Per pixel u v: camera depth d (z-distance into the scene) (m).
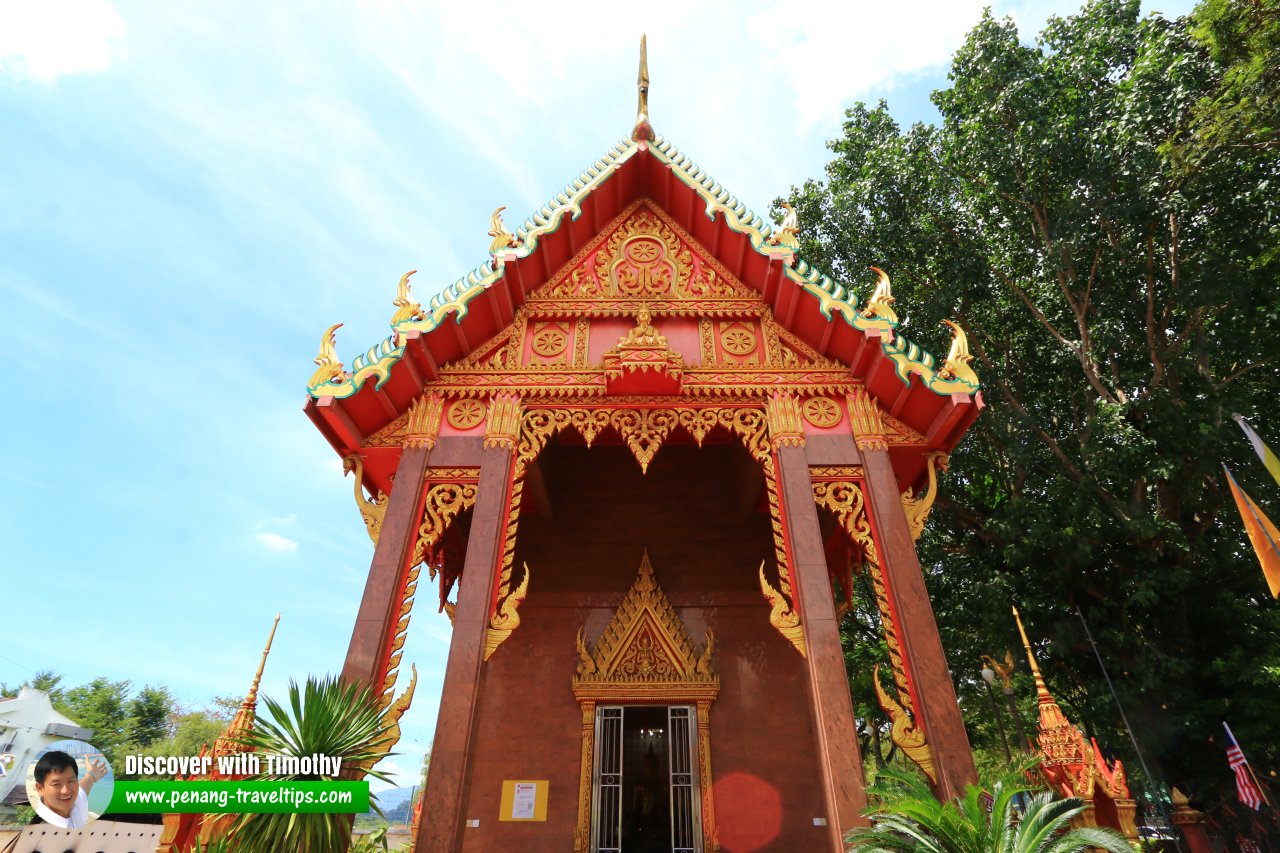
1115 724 16.53
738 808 10.71
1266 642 15.55
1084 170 17.16
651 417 9.99
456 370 10.20
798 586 8.48
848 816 6.98
